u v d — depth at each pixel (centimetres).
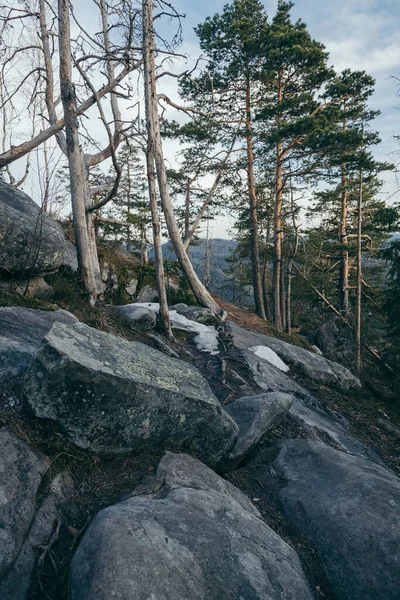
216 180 1867
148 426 448
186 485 416
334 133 1622
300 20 1898
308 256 2345
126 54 977
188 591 285
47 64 1220
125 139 1013
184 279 1803
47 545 325
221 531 349
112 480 412
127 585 270
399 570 387
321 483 516
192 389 505
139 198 2552
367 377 1845
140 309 975
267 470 569
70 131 872
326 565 414
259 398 645
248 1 1848
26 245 742
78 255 902
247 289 4016
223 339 1084
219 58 1836
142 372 468
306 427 739
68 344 438
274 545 372
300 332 2911
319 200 2561
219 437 510
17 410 419
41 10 1192
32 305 670
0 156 1005
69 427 410
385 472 580
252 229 2144
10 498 335
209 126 1741
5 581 290
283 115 1855
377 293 2338
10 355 473
